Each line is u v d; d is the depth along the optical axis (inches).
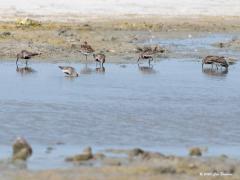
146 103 1026.1
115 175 639.1
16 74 1242.6
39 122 893.8
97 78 1221.1
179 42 1697.8
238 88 1157.7
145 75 1259.8
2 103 1004.6
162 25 1945.1
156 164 673.0
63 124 885.8
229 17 2150.6
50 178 629.0
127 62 1396.4
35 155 722.8
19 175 639.8
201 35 1834.4
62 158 708.7
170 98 1066.1
